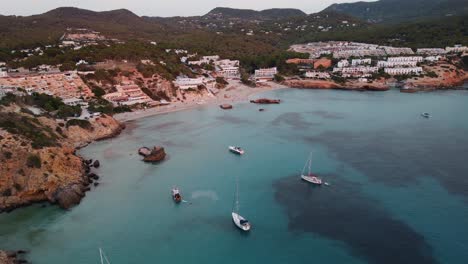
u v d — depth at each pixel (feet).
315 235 323.16
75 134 553.23
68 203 372.17
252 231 331.77
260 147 547.49
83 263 287.69
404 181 419.95
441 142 552.82
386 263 284.41
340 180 428.56
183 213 362.33
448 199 375.86
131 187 415.85
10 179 376.89
